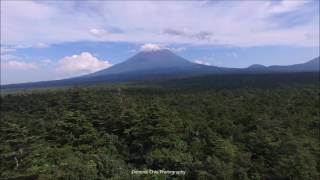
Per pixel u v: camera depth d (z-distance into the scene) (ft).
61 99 378.32
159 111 235.61
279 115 299.38
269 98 386.52
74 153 191.21
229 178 181.68
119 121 237.66
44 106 361.92
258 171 193.98
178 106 331.57
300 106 343.26
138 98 389.19
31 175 165.27
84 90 447.01
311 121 280.72
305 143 223.30
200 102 361.30
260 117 270.05
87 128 219.00
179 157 194.29
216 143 210.38
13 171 170.60
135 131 219.61
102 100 334.65
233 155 199.11
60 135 214.07
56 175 162.30
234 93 447.42
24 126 230.07
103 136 221.66
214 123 253.85
